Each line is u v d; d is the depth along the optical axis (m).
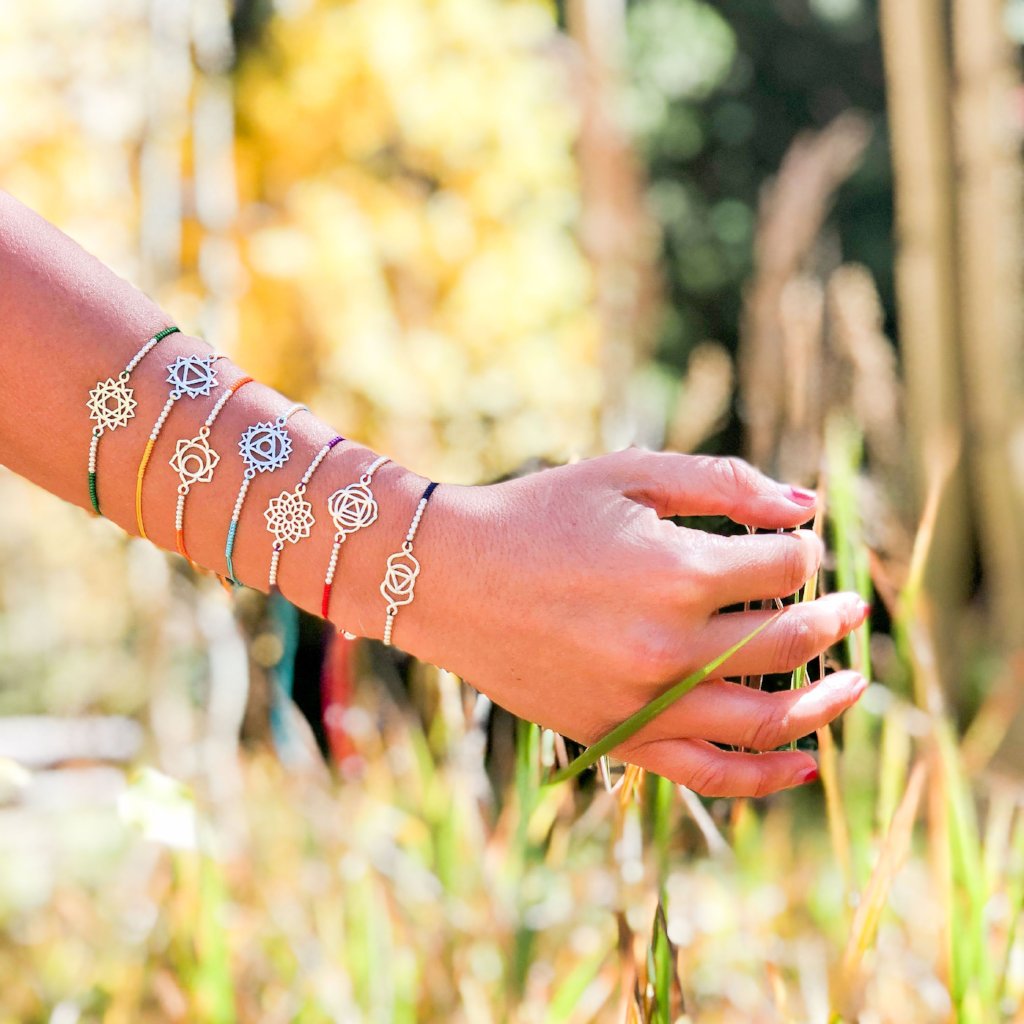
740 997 1.11
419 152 2.52
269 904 1.14
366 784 1.18
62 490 0.79
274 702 1.24
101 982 1.16
